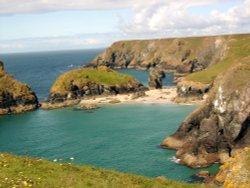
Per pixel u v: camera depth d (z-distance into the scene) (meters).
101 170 28.22
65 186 23.19
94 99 176.50
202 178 70.56
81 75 187.75
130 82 194.25
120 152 90.94
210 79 167.62
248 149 53.25
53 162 28.86
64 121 135.25
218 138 84.56
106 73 196.62
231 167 52.59
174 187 26.17
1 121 140.38
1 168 25.20
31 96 165.25
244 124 82.06
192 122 90.62
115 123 126.81
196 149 83.44
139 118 133.12
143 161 82.94
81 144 100.75
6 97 158.38
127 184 25.20
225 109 85.19
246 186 45.00
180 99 160.88
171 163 81.25
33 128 125.62
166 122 124.12
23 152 95.00
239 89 85.06
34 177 24.12
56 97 177.00
